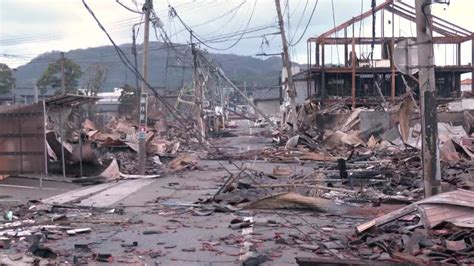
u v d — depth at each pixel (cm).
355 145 4000
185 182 2409
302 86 6662
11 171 2342
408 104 3322
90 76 6794
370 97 5684
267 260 989
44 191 2056
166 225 1356
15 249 1074
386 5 5409
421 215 1163
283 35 4231
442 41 5944
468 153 3027
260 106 10769
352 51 5650
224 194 1814
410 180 2106
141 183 2388
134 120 5556
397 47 1488
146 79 2816
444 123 4397
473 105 5078
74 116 3112
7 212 1480
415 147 3259
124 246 1109
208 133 6944
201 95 5272
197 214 1517
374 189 1959
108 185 2306
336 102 5622
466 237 1048
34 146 2331
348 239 1134
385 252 1016
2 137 2344
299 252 1052
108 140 3459
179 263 976
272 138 5919
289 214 1510
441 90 6062
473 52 5947
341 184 2112
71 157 2539
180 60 5106
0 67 6881
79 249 1080
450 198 1185
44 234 1211
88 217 1467
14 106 2333
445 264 897
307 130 4488
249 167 3036
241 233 1248
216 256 1030
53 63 6744
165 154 3769
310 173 2527
